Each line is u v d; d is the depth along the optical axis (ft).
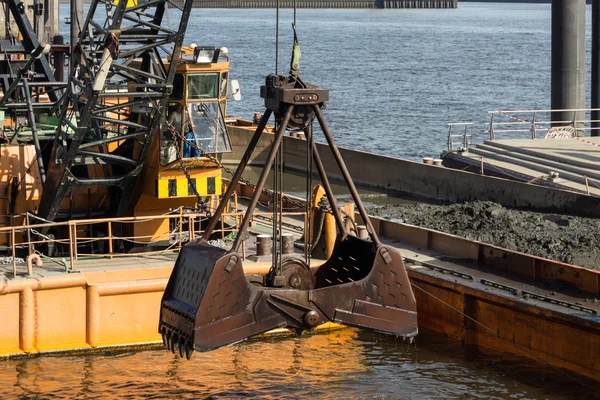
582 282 102.37
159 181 115.34
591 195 137.08
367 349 106.73
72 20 168.66
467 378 98.73
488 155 182.39
